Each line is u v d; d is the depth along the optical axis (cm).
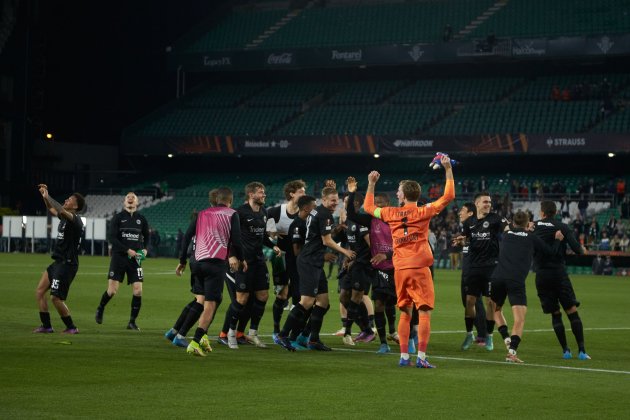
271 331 2752
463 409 1491
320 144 9012
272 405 1495
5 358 1956
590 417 1445
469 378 1827
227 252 2130
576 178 8650
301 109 9775
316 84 10219
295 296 2364
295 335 2278
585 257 7656
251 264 2275
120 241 2714
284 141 9150
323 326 2941
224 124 9806
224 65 9769
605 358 2238
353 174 9550
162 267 6681
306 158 9925
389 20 9944
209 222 2120
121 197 9562
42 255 8112
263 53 9644
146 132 9888
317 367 1939
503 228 2367
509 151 8356
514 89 9288
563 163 8944
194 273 2167
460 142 8525
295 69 10006
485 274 2366
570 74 9325
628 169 8750
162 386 1656
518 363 2102
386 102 9625
